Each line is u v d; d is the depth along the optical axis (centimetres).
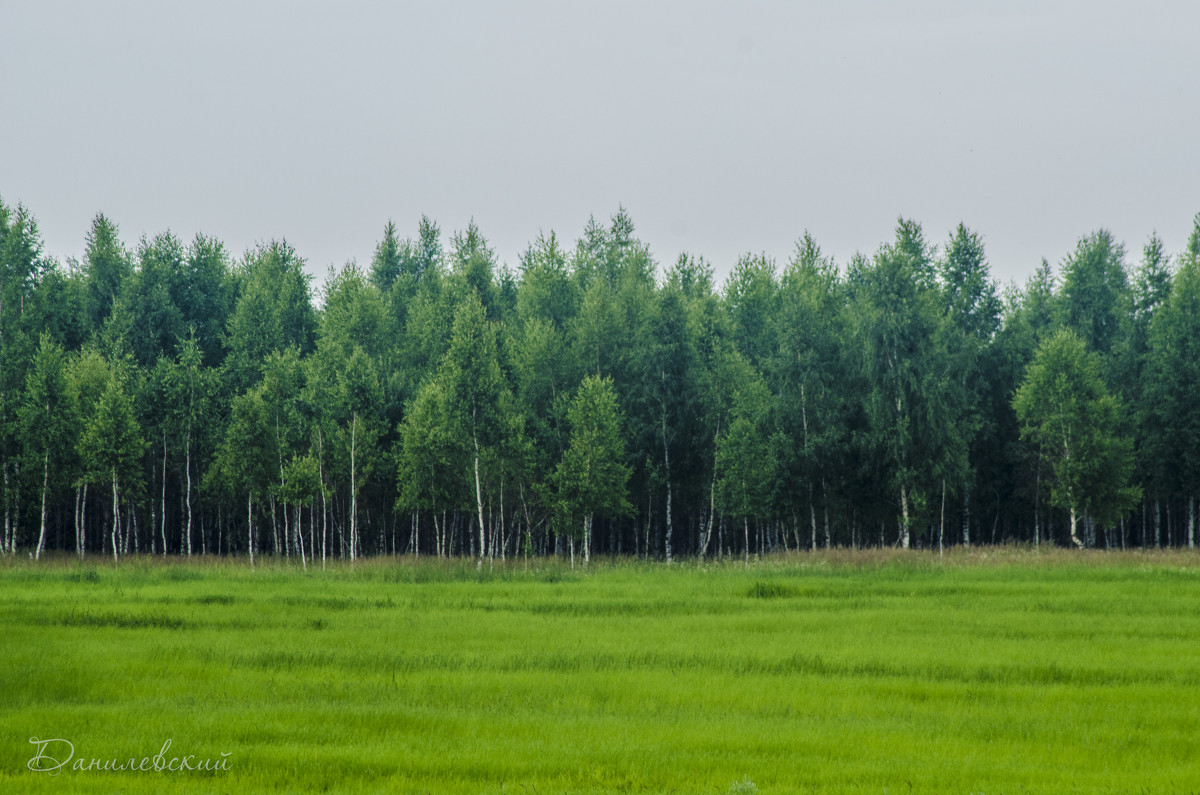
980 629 2873
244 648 2605
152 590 4000
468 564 5491
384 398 6575
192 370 6291
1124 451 5781
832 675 2284
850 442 6041
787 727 1812
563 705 1995
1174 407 5959
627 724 1827
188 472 6269
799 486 5934
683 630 2914
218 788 1469
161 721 1850
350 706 1966
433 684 2175
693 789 1448
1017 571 4438
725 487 5891
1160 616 3094
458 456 5597
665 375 6250
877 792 1431
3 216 6406
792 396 6178
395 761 1580
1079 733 1775
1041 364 5891
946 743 1709
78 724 1828
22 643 2691
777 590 3847
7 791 1463
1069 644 2617
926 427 5853
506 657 2470
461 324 5684
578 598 3709
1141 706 1966
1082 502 5709
